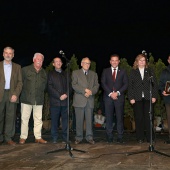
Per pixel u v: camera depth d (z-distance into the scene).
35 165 3.48
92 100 5.22
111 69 5.31
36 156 3.98
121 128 5.18
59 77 5.23
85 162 3.59
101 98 7.55
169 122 5.12
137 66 5.32
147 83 5.11
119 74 5.24
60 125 7.06
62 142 5.21
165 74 5.13
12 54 4.99
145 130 5.66
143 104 5.16
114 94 5.10
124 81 5.21
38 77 5.17
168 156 3.82
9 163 3.60
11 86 4.99
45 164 3.52
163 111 6.73
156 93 5.14
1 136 5.14
